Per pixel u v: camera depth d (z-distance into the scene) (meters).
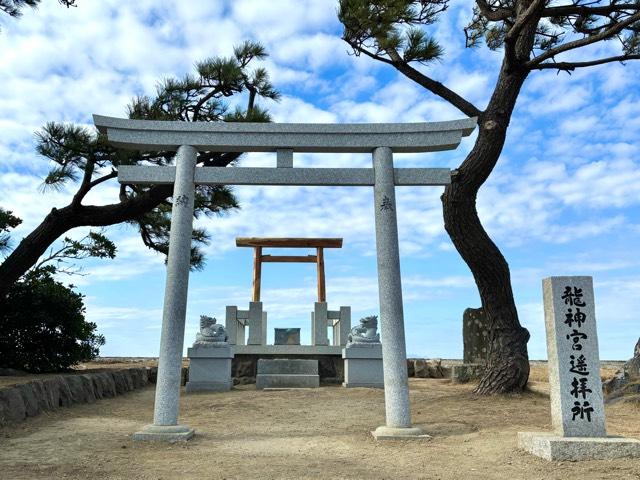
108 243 14.12
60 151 11.80
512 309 11.13
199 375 14.27
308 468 6.11
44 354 12.92
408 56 11.20
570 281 6.85
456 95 11.55
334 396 12.16
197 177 8.59
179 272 8.08
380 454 6.86
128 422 9.16
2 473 5.80
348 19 10.50
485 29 14.21
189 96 13.20
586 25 12.55
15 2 10.59
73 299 13.48
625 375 11.56
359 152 8.94
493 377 10.81
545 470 5.89
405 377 7.94
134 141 8.55
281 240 18.94
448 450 7.02
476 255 10.91
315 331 17.05
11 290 12.73
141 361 21.80
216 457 6.66
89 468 6.08
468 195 10.89
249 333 16.91
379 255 8.30
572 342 6.70
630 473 5.66
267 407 10.78
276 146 8.66
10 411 8.23
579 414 6.53
